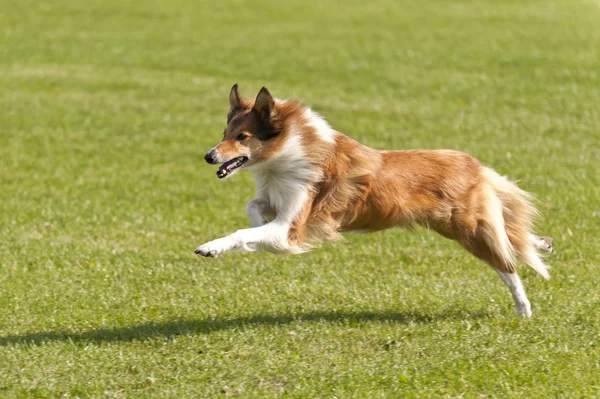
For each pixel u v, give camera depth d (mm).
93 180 19625
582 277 12383
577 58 30984
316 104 26625
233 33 37812
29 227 15805
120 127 24750
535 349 9328
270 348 9516
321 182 10258
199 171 20578
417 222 10555
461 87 28188
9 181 19469
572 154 20828
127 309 11141
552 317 10492
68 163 21188
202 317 10781
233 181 19547
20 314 10938
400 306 11141
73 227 15828
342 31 37562
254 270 12961
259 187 10562
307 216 10258
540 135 22875
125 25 39688
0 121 25109
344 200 10273
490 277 12625
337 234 10445
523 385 8430
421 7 42781
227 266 13289
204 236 15391
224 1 45438
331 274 12758
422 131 23719
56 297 11609
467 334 9875
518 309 10695
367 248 14336
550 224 15422
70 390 8531
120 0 45031
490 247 10555
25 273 12805
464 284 12148
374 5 43750
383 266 13328
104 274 12766
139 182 19516
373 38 35812
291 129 10195
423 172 10430
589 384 8406
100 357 9312
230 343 9711
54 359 9273
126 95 28281
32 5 43156
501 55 31969
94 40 36375
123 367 9070
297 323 10297
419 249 14219
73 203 17547
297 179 10219
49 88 28906
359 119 25047
